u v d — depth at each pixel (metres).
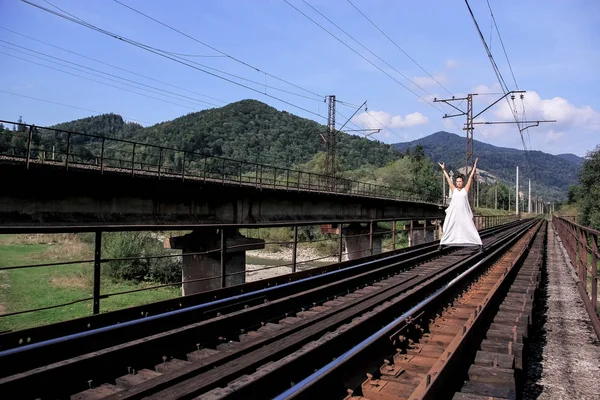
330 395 4.38
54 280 24.20
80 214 18.78
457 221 14.63
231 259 24.31
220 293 8.70
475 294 10.31
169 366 5.50
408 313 6.82
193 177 25.72
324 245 56.00
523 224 63.16
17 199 16.80
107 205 19.81
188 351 6.11
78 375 4.84
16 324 15.30
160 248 28.20
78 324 6.09
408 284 11.28
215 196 25.25
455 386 4.58
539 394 5.63
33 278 24.69
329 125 57.38
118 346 5.36
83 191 18.78
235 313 7.23
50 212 17.75
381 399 4.45
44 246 40.34
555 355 7.20
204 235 23.67
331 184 54.62
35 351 5.05
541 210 173.62
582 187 48.97
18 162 16.48
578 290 12.74
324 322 7.43
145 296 21.14
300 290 10.24
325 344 5.63
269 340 6.45
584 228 12.20
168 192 22.53
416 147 172.12
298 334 6.68
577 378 6.18
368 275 11.95
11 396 4.26
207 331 6.54
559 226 36.62
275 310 8.16
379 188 83.31
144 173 22.50
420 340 6.57
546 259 21.48
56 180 17.48
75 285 22.98
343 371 4.74
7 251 36.50
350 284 10.96
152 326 6.54
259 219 28.88
